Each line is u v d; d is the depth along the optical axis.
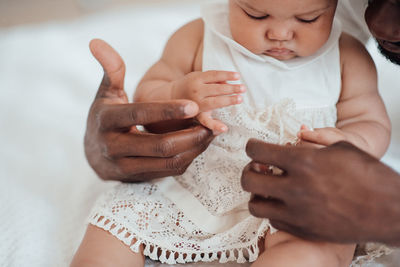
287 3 0.69
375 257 0.72
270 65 0.83
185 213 0.77
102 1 2.54
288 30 0.73
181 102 0.63
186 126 0.80
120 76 0.75
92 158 0.79
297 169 0.54
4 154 1.11
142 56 1.48
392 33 0.61
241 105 0.80
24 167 1.06
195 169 0.81
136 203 0.75
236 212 0.78
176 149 0.67
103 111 0.71
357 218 0.52
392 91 1.16
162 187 0.80
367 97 0.85
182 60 0.90
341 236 0.54
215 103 0.69
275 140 0.77
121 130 0.71
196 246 0.73
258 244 0.72
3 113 1.29
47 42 1.62
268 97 0.82
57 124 1.24
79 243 0.77
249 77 0.82
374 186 0.52
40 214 0.89
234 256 0.73
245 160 0.79
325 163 0.54
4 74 1.46
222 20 0.86
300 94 0.83
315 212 0.54
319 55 0.83
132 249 0.71
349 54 0.86
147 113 0.65
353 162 0.53
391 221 0.51
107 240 0.70
